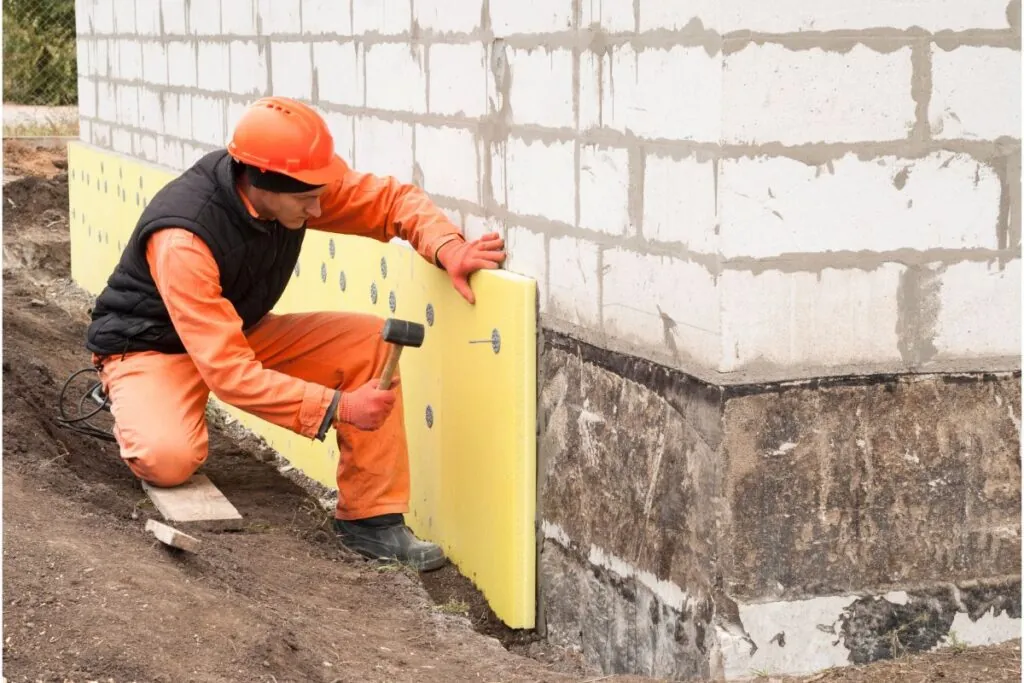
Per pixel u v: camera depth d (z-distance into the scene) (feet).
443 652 12.88
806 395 11.35
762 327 11.11
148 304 15.96
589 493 13.35
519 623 14.48
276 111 14.30
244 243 14.92
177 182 15.19
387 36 17.43
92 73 34.94
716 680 11.41
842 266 11.27
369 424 14.44
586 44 12.77
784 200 11.00
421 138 16.71
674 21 11.30
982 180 11.59
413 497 17.54
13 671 9.84
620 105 12.29
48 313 30.91
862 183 11.21
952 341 11.74
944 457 11.85
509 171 14.53
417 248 15.80
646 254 12.06
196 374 16.42
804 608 11.56
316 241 20.70
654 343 12.06
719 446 11.18
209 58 24.77
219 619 11.50
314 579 14.51
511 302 14.03
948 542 11.96
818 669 11.65
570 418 13.65
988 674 11.24
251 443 22.45
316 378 16.63
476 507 15.33
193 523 15.25
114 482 16.76
